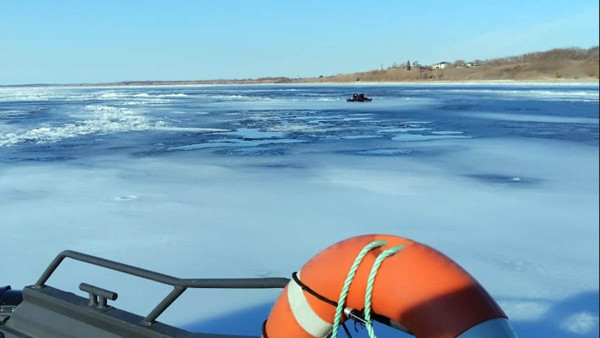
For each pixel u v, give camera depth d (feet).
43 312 8.55
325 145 48.01
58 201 26.37
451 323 4.46
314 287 5.24
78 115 89.04
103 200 26.55
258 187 29.58
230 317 13.15
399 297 4.67
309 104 118.21
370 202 25.70
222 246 18.90
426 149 44.68
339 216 23.07
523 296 14.06
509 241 19.13
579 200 25.62
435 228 21.07
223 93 219.41
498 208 24.26
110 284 15.24
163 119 79.15
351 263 5.01
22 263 17.34
